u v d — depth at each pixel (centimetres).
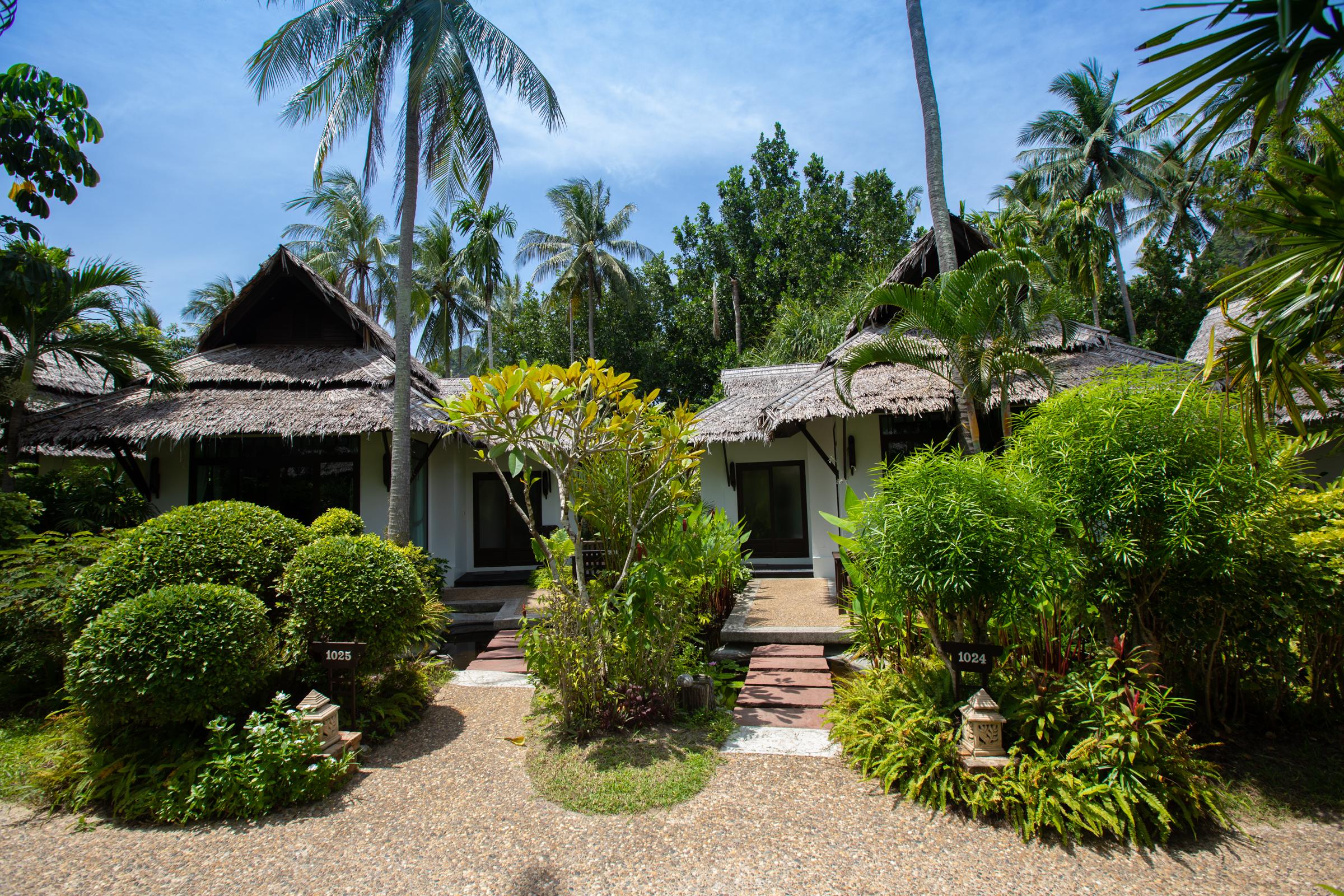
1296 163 305
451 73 948
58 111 720
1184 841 345
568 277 2830
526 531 1352
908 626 489
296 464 1066
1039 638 466
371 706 520
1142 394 431
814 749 458
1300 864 326
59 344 967
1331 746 434
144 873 342
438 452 1188
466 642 898
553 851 352
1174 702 393
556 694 531
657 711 509
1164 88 286
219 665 423
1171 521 397
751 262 2998
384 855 353
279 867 345
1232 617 432
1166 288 2759
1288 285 306
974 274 701
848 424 1006
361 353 1152
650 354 2942
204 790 396
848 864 332
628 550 573
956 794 377
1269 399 323
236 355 1144
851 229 2853
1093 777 362
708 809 387
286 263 1159
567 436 538
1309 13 249
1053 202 2583
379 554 546
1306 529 457
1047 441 456
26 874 342
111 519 993
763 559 1212
